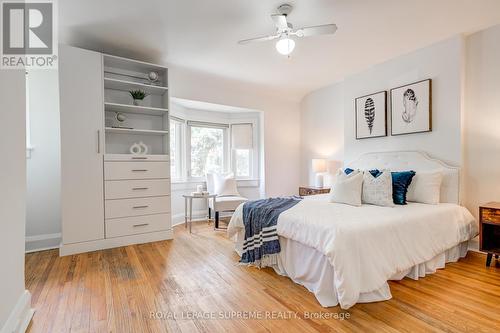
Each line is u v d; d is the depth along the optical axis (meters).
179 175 4.75
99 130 3.03
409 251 2.08
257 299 1.92
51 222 3.23
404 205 2.66
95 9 2.37
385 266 1.86
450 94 3.01
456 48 2.95
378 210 2.38
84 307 1.80
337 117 4.64
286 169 5.37
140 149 3.51
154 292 2.02
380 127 3.71
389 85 3.62
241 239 2.88
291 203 2.75
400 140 3.51
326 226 1.90
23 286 1.62
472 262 2.62
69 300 1.90
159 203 3.44
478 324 1.58
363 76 3.97
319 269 1.96
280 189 5.30
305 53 3.39
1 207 1.28
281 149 5.31
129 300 1.90
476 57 2.89
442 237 2.40
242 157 5.42
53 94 3.24
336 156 4.67
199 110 4.99
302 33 2.37
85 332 1.54
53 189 3.24
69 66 2.85
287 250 2.29
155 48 3.21
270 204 2.73
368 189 2.73
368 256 1.81
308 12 2.45
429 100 3.16
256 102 5.01
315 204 2.67
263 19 2.58
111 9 2.38
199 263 2.63
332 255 1.72
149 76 3.50
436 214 2.42
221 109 5.00
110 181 3.10
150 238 3.36
